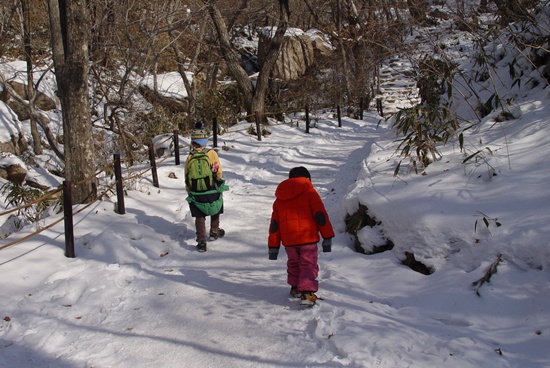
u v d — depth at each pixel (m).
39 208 7.81
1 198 10.57
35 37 14.79
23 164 12.26
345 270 5.14
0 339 4.12
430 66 8.31
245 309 4.57
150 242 6.37
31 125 13.65
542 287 3.93
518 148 5.61
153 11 12.16
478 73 8.33
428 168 5.91
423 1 15.80
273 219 4.63
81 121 7.54
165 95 16.97
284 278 5.26
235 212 7.74
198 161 6.21
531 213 4.48
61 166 13.86
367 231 5.38
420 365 3.33
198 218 6.21
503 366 3.30
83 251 5.93
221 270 5.59
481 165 5.45
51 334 4.14
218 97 16.23
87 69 7.55
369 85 20.30
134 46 12.68
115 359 3.84
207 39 19.19
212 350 3.90
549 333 3.56
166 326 4.35
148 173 9.70
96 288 5.09
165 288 5.15
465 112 7.70
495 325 3.85
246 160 11.52
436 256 4.73
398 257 5.01
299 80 19.94
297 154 12.08
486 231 4.54
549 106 6.30
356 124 16.72
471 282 4.24
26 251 5.77
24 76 14.95
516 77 7.55
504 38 8.55
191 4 15.41
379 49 18.84
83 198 7.59
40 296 4.86
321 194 8.41
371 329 3.83
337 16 20.05
